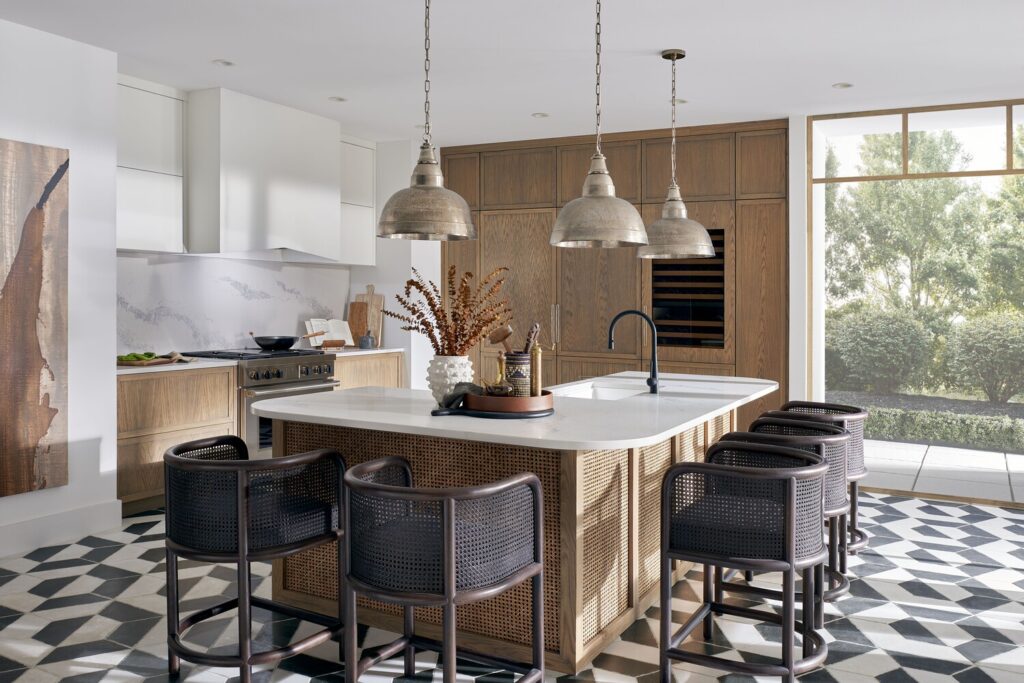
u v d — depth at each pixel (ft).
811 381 20.22
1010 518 16.12
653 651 9.81
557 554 9.19
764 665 8.34
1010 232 26.17
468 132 21.53
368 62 15.33
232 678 9.05
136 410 15.62
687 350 20.93
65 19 13.03
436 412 9.84
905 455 21.86
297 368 18.74
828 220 29.01
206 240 17.38
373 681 9.08
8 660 9.45
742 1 12.10
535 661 8.13
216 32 13.66
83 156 14.26
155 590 11.79
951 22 12.97
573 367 22.24
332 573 10.88
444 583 7.01
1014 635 10.32
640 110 19.01
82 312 14.33
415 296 22.72
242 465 8.09
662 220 13.39
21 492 13.44
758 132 20.02
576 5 12.32
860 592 11.87
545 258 22.43
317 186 19.71
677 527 8.44
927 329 27.27
